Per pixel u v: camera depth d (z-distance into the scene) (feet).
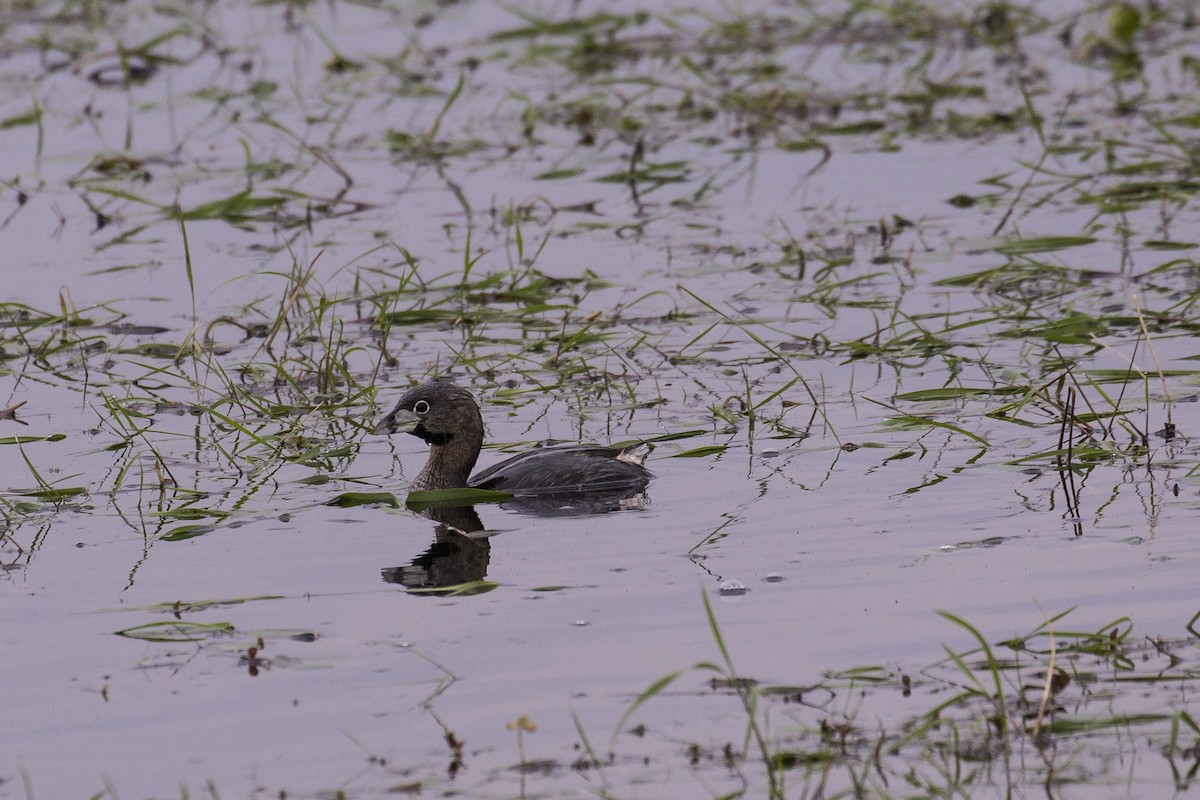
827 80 92.99
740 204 74.23
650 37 100.42
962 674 31.12
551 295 62.90
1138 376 51.03
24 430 50.57
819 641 32.83
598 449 45.91
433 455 46.11
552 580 37.01
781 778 26.81
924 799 26.81
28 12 108.27
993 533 38.78
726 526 40.42
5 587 37.42
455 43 101.30
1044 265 62.23
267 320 61.77
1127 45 97.09
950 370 53.26
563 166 81.00
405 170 81.20
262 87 92.63
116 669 32.53
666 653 32.50
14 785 27.94
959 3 104.42
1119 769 27.50
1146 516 39.34
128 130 86.48
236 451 48.49
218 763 28.50
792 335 57.41
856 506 41.39
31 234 72.13
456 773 27.89
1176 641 32.01
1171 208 70.69
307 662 32.63
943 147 81.71
